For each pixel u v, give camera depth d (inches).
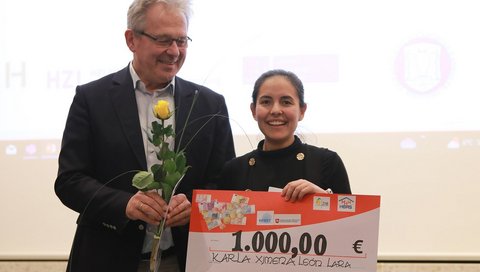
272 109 79.4
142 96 85.5
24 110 128.2
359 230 70.6
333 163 79.5
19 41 129.2
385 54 121.6
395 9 122.0
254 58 124.1
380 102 121.1
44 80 128.3
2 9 129.4
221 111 87.7
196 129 84.3
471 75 119.6
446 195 118.6
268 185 79.4
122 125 82.7
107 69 127.3
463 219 117.9
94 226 81.3
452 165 119.0
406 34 121.4
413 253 117.7
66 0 129.0
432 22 121.1
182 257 81.6
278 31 124.2
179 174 72.7
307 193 71.7
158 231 73.5
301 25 123.8
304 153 80.4
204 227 72.5
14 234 126.3
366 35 122.2
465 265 116.8
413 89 120.6
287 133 79.9
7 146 128.0
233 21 125.2
